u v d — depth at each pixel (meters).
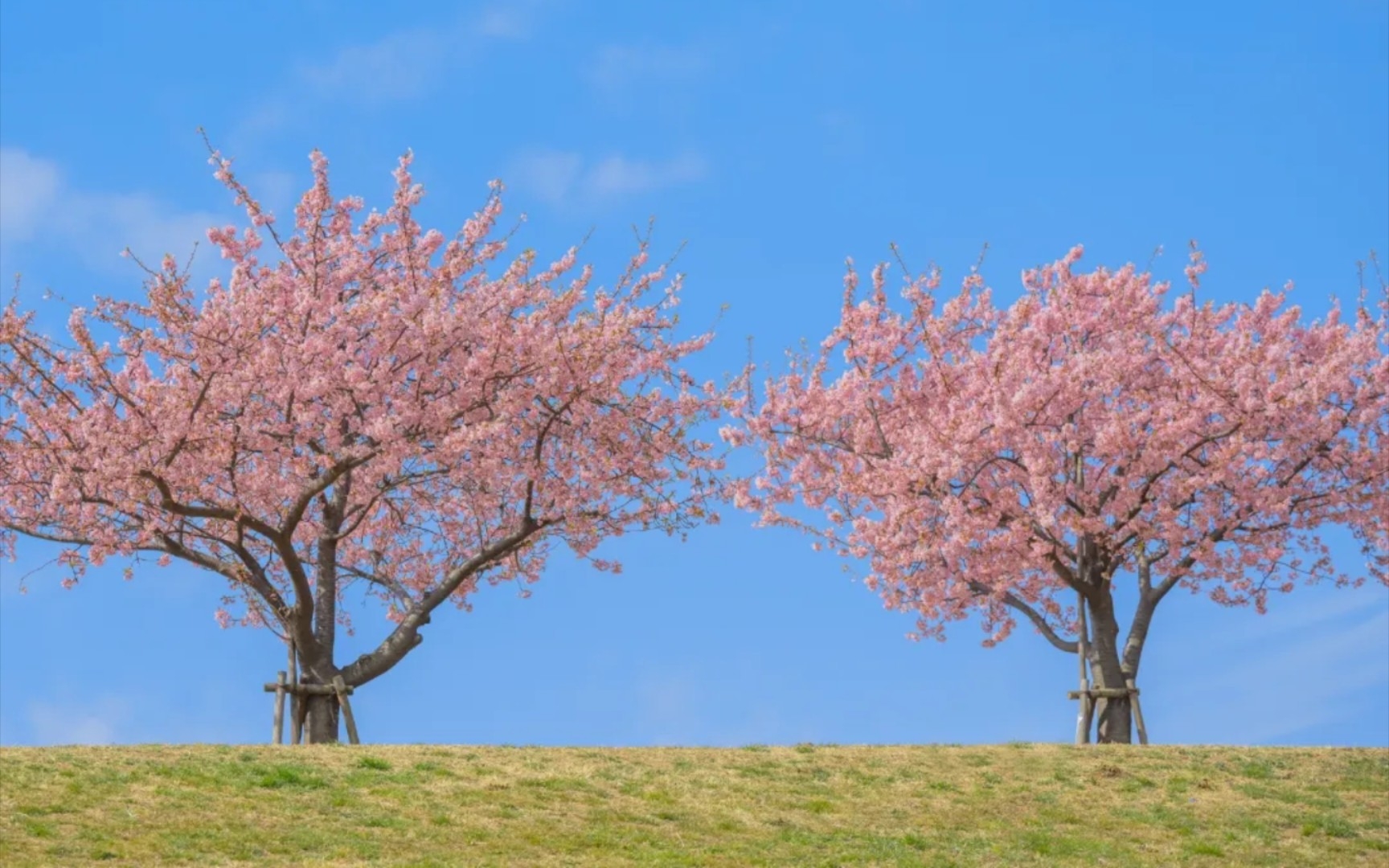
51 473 35.34
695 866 22.59
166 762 27.11
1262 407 38.12
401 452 35.12
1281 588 42.03
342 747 30.88
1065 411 38.97
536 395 37.38
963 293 43.62
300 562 36.50
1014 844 25.59
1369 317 42.19
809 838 24.95
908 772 30.78
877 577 42.34
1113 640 39.47
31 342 34.69
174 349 36.25
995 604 44.31
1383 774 31.91
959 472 39.06
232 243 38.81
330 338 36.12
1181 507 40.00
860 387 41.56
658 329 39.88
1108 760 32.69
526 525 38.50
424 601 38.44
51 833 21.39
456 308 36.47
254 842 22.00
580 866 22.22
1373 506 40.25
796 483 43.66
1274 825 27.80
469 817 24.81
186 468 35.16
